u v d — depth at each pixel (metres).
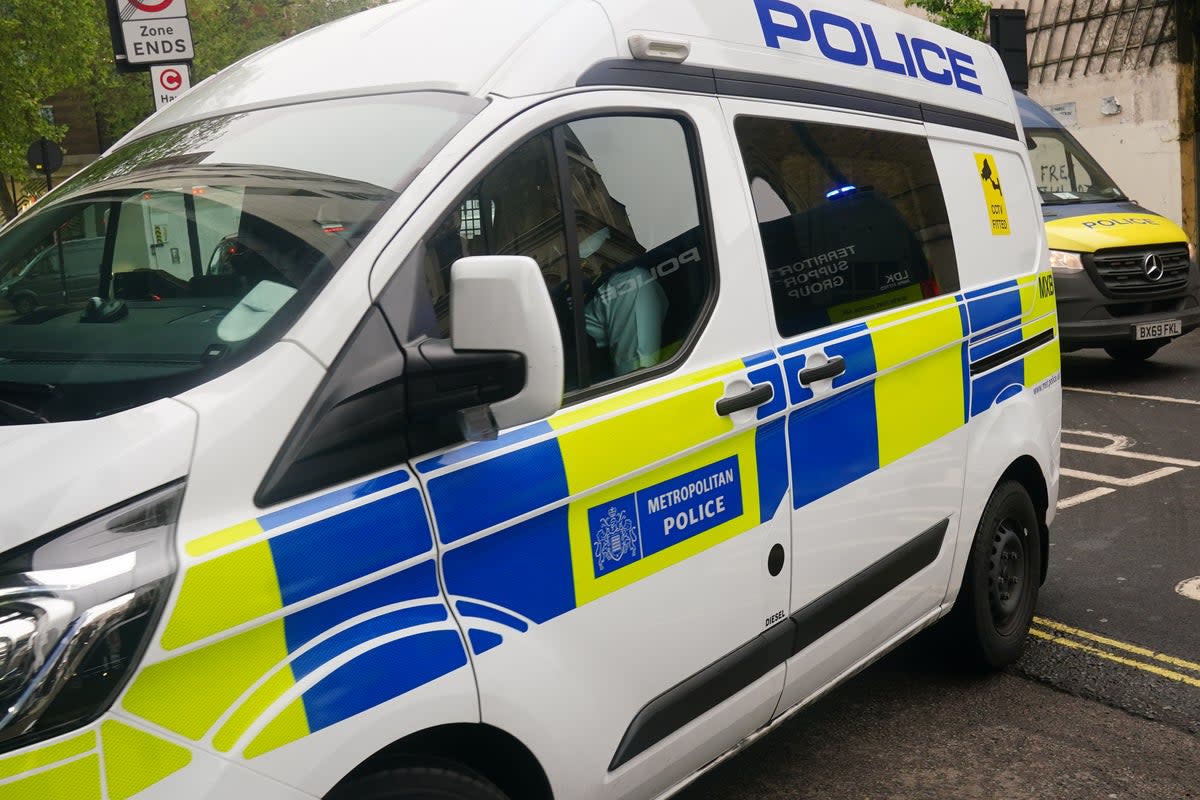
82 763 1.59
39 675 1.57
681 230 2.74
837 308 3.22
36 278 2.46
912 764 3.57
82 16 21.06
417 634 2.01
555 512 2.29
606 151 2.59
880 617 3.37
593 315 2.49
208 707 1.72
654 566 2.53
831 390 3.06
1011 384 4.09
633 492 2.48
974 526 3.84
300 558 1.85
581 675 2.34
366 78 2.64
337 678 1.88
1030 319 4.24
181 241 2.31
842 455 3.14
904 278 3.56
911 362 3.44
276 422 1.87
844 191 3.33
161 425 1.81
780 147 3.11
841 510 3.14
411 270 2.10
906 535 3.46
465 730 2.13
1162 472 6.97
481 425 2.08
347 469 1.94
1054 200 10.65
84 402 1.94
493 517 2.15
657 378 2.60
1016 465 4.15
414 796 2.02
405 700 1.96
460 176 2.24
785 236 3.06
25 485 1.71
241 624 1.76
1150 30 16.80
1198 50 16.53
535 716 2.20
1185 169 16.72
